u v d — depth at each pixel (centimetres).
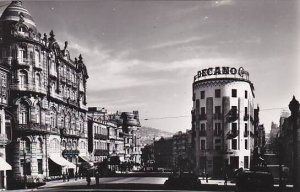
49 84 5522
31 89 4988
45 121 5303
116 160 7438
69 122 6512
